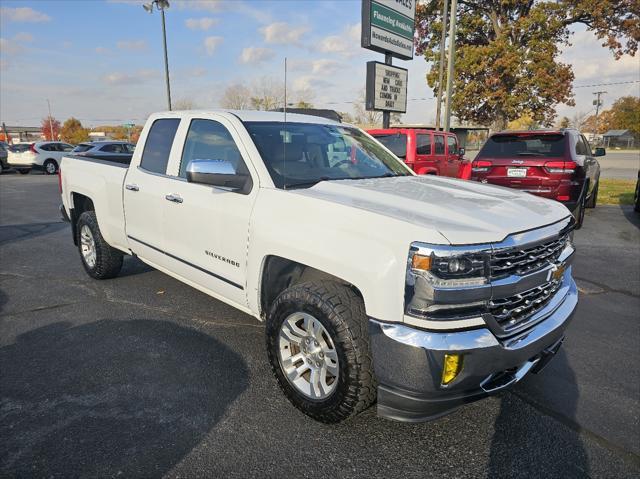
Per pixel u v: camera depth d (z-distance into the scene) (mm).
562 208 3047
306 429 2742
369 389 2510
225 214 3283
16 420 2768
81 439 2605
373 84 13719
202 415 2852
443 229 2264
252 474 2375
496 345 2264
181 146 3930
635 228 9102
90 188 4969
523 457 2543
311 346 2775
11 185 17984
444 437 2703
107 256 5141
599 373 3473
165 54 22859
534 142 8516
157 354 3627
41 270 5871
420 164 10500
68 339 3871
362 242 2428
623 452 2594
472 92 27844
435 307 2199
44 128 85188
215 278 3496
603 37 27281
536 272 2506
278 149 3385
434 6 29000
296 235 2754
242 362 3523
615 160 38562
